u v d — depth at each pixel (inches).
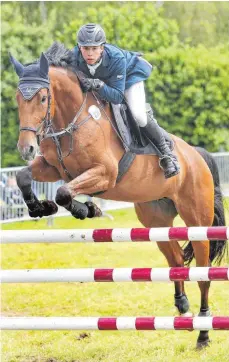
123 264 557.9
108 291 471.5
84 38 283.9
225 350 329.4
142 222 356.2
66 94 287.9
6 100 924.6
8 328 295.9
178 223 741.9
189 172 337.7
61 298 458.0
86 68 293.4
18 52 933.2
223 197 366.3
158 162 313.7
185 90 963.3
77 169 292.7
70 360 330.0
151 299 443.5
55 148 289.9
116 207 847.7
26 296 467.8
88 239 289.7
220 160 853.8
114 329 292.5
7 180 739.4
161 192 323.3
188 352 331.3
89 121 289.0
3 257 596.1
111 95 288.8
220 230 283.0
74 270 291.7
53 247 639.8
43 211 300.0
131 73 301.0
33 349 346.6
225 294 444.5
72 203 282.0
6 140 927.7
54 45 298.0
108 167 290.7
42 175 301.4
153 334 370.9
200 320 288.8
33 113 273.6
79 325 293.4
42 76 277.3
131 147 302.7
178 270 287.4
